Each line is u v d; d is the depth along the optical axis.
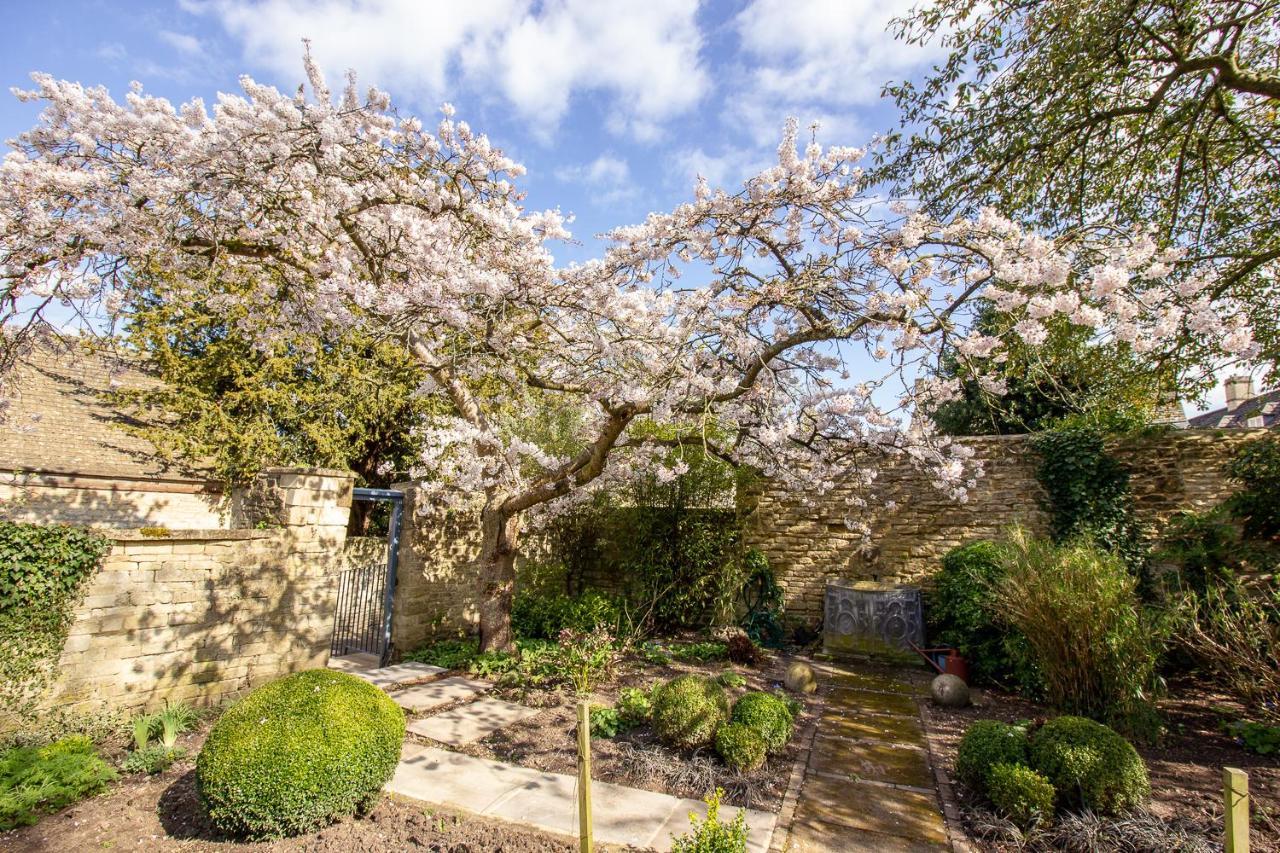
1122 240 4.55
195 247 6.06
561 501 8.81
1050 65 6.80
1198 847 3.28
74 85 5.02
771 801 4.04
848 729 5.50
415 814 3.68
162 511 10.39
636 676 6.73
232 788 3.29
